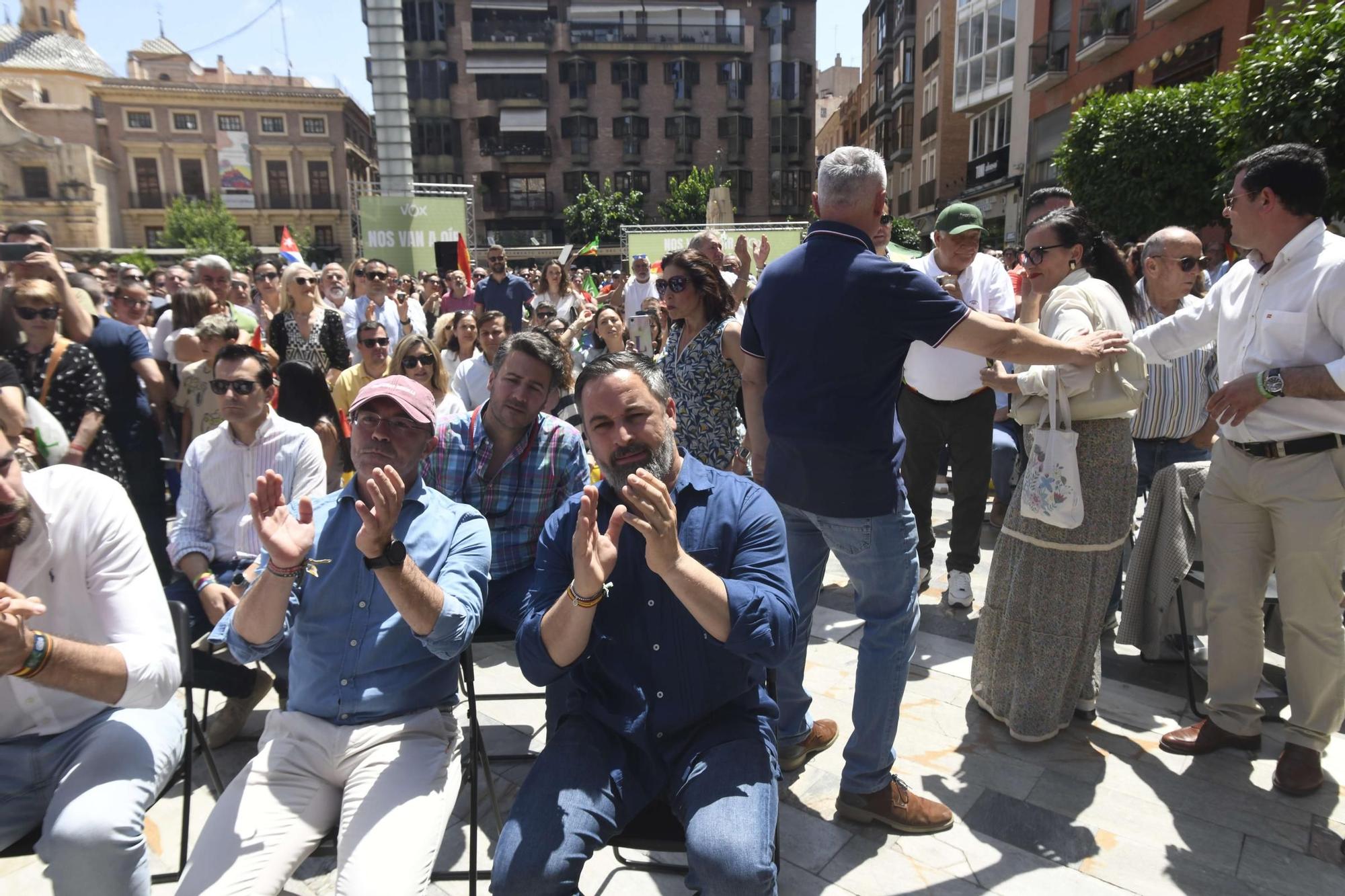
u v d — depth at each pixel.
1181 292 3.82
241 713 3.13
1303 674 2.66
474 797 2.08
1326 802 2.65
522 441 3.04
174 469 5.98
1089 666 3.05
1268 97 8.15
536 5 44.59
